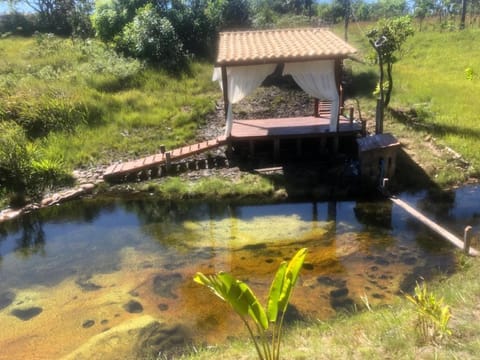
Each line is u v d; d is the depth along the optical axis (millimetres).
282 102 16891
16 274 7598
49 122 13945
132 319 6059
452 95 15867
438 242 7836
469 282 5773
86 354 5418
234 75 12172
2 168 11008
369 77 18359
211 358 4711
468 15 33188
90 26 25359
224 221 9344
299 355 4270
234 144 12789
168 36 20078
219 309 6199
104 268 7602
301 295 6352
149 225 9344
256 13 27672
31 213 10242
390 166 10492
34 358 5457
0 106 13688
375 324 4828
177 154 12102
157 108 15789
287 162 12203
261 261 7539
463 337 4219
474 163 11031
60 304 6590
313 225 8875
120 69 18203
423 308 4137
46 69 17656
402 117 14164
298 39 13352
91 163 12500
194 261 7656
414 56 22000
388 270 6973
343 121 13711
